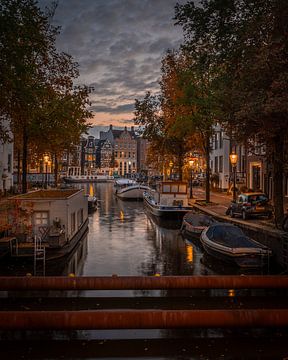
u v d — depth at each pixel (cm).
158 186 3953
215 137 5866
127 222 3412
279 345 1026
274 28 1633
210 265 1867
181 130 3497
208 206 3566
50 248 1812
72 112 3297
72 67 3048
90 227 3109
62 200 1942
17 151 5125
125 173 15388
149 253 2136
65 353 978
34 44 2091
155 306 1330
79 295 1427
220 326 1008
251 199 2630
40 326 991
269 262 1756
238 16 1834
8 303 1352
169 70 4109
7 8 1823
